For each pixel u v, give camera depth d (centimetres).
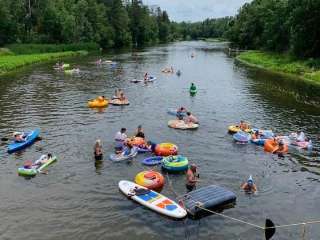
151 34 18250
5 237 1720
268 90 5203
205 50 13025
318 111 4028
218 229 1811
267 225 1747
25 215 1898
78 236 1741
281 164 2583
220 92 5003
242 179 2350
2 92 4784
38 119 3525
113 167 2453
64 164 2491
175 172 2386
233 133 3191
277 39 9250
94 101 4081
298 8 7500
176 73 6744
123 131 2900
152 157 2548
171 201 1984
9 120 3481
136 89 5088
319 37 7412
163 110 3947
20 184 2214
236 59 9588
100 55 10362
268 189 2228
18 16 10712
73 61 8569
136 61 8756
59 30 11331
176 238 1733
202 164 2553
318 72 6372
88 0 13188
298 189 2242
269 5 11688
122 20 14688
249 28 12344
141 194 2048
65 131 3166
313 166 2562
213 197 1988
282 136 3058
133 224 1834
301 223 1869
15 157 2595
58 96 4559
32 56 8775
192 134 3159
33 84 5381
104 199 2061
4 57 8350
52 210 1948
